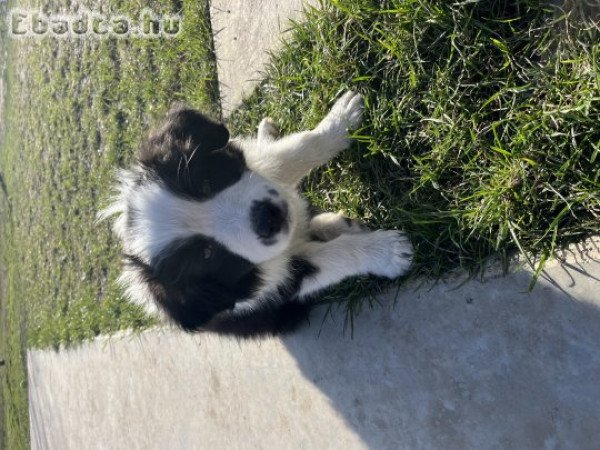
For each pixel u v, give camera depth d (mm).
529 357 273
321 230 375
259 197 317
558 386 262
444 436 302
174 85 545
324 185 403
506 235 283
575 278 262
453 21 308
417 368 318
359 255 334
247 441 430
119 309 620
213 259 316
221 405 459
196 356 492
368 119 359
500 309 287
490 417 285
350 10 353
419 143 333
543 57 285
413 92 331
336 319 369
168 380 528
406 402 321
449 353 304
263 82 445
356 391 348
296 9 421
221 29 492
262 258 318
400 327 330
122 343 599
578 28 268
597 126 256
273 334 392
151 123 567
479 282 297
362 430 343
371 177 362
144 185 327
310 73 393
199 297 319
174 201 315
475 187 304
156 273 317
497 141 288
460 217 302
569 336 261
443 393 304
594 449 249
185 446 497
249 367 432
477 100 307
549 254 269
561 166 263
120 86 628
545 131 270
